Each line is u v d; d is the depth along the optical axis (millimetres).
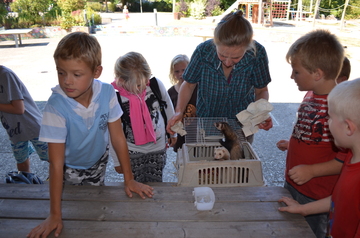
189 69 2420
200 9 22453
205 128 2510
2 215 1515
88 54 1445
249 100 2500
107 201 1636
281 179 3633
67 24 17688
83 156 1895
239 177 2146
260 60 2283
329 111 1354
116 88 2408
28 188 1767
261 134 4930
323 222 1981
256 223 1458
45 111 1599
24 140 3053
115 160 2525
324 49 1719
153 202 1626
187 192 1724
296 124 2016
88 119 1701
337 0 24062
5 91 2732
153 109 2531
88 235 1374
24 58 11867
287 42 15266
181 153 2316
